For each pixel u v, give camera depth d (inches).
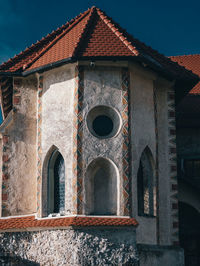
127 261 785.6
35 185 887.7
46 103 880.9
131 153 839.7
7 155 898.7
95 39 877.2
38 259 815.7
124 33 974.4
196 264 1025.5
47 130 868.0
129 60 849.5
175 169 915.4
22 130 909.2
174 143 926.4
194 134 1117.1
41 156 864.3
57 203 853.8
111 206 821.2
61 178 859.4
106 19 926.4
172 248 879.7
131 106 859.4
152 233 860.0
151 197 881.5
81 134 832.9
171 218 893.8
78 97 845.2
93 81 853.8
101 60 844.6
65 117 854.5
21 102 918.4
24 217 868.0
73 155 828.6
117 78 859.4
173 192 903.7
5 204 880.9
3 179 889.5
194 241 1032.2
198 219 1030.4
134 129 857.5
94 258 780.0
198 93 1146.0
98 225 787.4
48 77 889.5
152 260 841.5
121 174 824.3
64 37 928.9
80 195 811.4
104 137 838.5
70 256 781.9
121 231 796.0
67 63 858.1
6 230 848.3
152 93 911.7
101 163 835.4
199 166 1094.4
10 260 837.8
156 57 957.2
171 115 938.1
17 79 925.2
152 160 887.7
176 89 979.9
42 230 822.5
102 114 856.3
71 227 785.6
